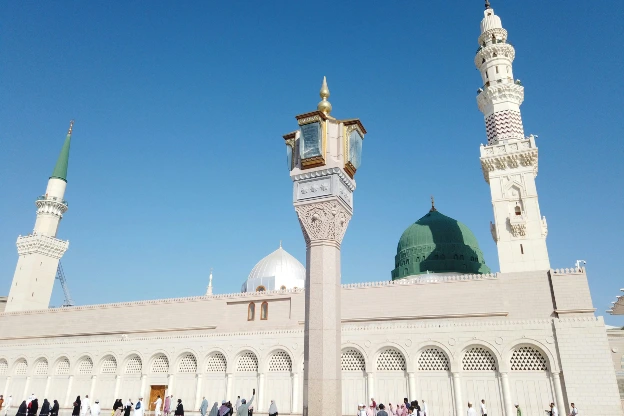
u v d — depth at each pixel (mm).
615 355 42031
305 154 13820
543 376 29719
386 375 33531
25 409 31031
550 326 30281
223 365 39344
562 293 31781
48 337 48469
